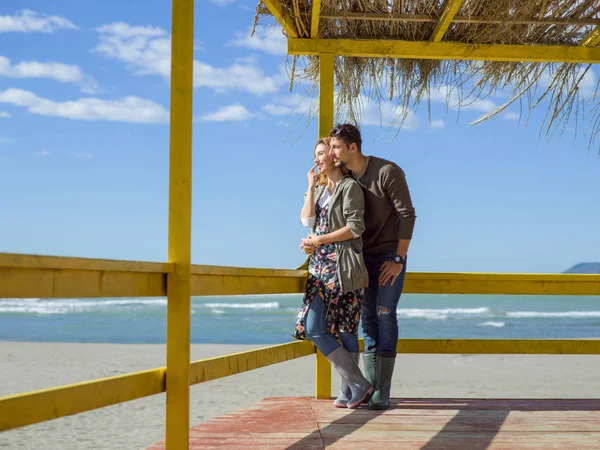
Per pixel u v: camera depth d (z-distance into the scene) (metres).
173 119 2.43
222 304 33.19
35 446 4.79
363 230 3.46
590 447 2.92
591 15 4.16
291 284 3.79
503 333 24.12
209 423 3.42
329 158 3.65
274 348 3.62
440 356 12.55
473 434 3.18
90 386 1.99
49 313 29.09
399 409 3.84
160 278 2.38
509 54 4.34
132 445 4.82
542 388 8.48
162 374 2.42
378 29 4.29
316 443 2.96
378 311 3.79
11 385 8.23
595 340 4.38
